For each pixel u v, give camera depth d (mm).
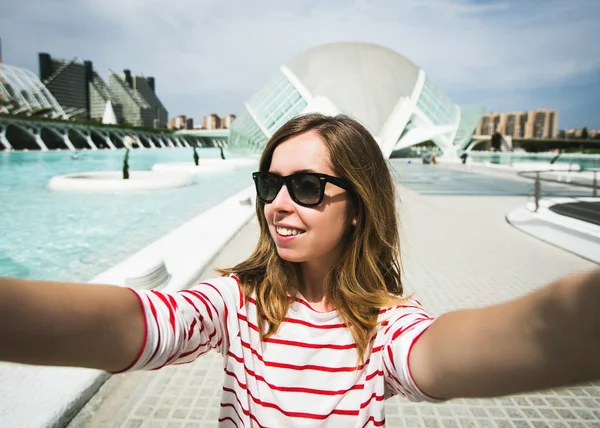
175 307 824
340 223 971
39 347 571
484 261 5707
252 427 925
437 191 13852
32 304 560
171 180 14992
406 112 31984
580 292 435
